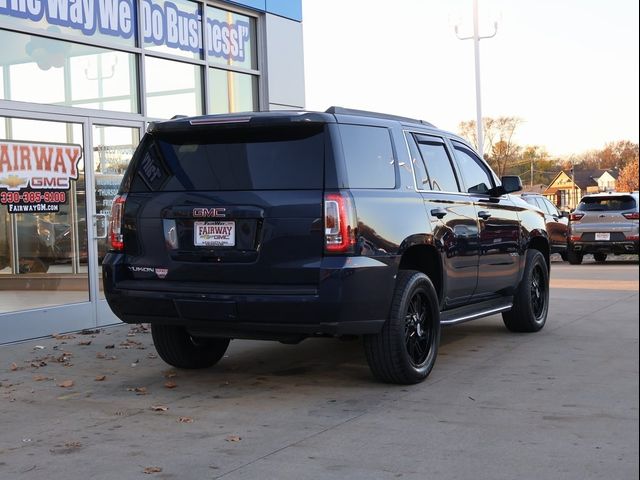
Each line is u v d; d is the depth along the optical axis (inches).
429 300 243.4
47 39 340.8
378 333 226.4
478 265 277.6
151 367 270.1
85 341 318.0
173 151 232.1
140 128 385.7
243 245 215.8
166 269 226.4
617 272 663.8
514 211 313.6
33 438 189.8
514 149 2546.8
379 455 173.0
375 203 220.5
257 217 213.9
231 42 449.1
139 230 231.5
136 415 209.3
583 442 180.4
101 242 360.5
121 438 188.7
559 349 292.7
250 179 218.7
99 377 252.7
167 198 227.0
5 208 323.9
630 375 248.1
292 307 209.2
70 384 243.6
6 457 175.6
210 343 266.8
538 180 2847.0
